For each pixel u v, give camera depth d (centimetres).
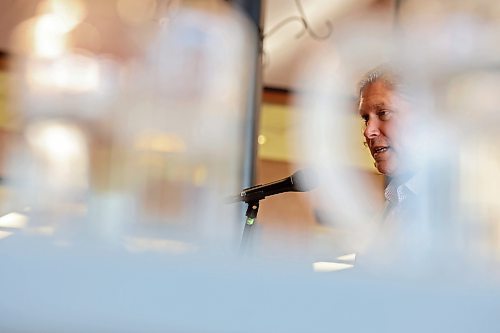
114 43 790
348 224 193
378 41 238
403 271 43
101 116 837
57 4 793
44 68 840
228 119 630
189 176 709
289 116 845
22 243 33
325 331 33
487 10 518
